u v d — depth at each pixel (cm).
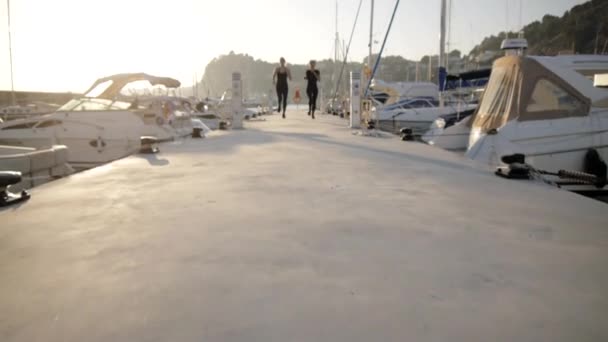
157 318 111
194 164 393
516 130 612
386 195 261
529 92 625
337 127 942
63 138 927
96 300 122
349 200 247
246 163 397
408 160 417
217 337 102
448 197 256
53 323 110
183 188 284
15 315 114
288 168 366
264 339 101
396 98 1914
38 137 919
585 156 610
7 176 237
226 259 154
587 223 202
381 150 501
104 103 966
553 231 189
